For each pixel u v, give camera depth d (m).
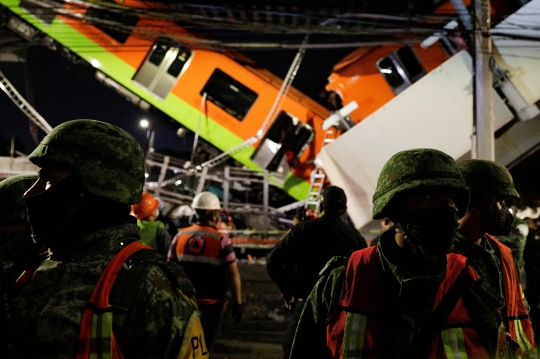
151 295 1.24
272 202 14.30
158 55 12.28
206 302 3.72
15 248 1.63
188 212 8.20
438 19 9.28
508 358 1.47
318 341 1.58
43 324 1.16
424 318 1.39
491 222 1.89
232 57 12.30
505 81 9.86
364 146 9.85
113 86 12.61
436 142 9.71
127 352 1.19
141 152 1.45
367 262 1.50
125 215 1.39
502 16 9.98
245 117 12.34
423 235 1.33
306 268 3.24
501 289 1.76
